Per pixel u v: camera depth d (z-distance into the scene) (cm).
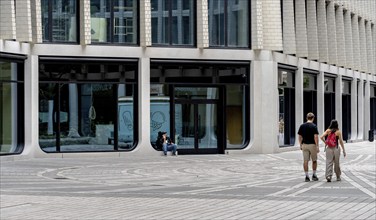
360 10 5619
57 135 3381
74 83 3419
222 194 1744
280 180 2178
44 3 3359
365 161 3141
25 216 1325
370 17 5947
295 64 4147
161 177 2305
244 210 1412
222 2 3684
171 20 3591
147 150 3519
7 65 3189
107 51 3450
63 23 3400
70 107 3412
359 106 5659
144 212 1383
